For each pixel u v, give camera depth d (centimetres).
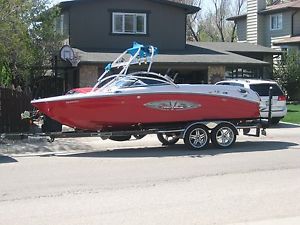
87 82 2591
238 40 4753
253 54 3506
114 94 1366
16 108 1734
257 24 4353
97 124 1389
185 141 1419
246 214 733
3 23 1766
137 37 2941
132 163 1192
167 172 1066
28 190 902
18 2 1827
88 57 2594
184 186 929
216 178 1002
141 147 1495
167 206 782
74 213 746
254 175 1030
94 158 1275
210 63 2714
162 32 2986
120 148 1474
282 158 1254
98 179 996
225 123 1447
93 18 2872
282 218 712
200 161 1213
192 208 769
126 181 975
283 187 914
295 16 4053
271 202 803
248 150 1409
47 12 2495
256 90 2072
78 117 1367
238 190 891
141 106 1388
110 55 2677
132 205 791
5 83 2134
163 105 1405
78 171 1086
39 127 1823
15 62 2186
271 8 4222
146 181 975
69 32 2845
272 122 2153
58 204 801
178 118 1422
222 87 1462
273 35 4234
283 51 3666
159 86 1403
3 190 902
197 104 1432
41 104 1386
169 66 2667
